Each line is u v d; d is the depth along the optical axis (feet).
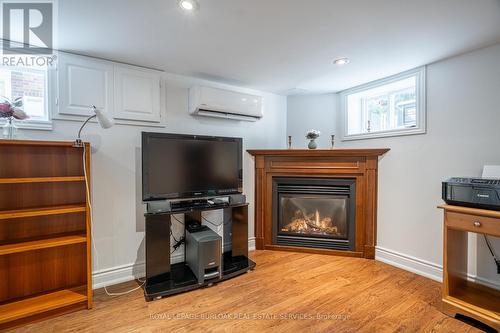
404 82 8.70
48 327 5.50
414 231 8.11
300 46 6.51
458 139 7.06
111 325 5.57
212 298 6.66
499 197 5.17
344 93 10.49
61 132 6.68
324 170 9.71
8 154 6.02
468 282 6.71
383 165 9.01
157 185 7.41
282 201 10.41
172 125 8.52
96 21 5.27
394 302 6.43
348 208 9.63
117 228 7.52
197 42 6.27
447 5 4.72
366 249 9.29
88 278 6.16
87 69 6.98
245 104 9.45
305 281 7.56
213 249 7.29
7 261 6.03
